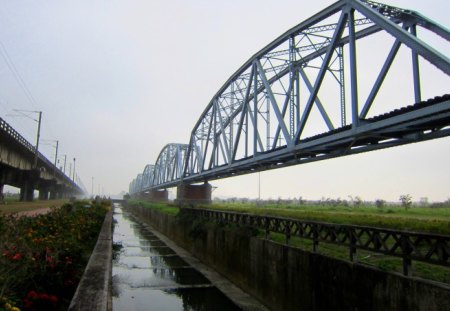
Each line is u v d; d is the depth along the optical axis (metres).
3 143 31.94
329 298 9.10
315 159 19.28
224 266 17.45
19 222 9.99
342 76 18.25
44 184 65.06
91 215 21.45
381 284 7.48
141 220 55.75
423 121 11.23
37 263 6.73
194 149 48.50
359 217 14.88
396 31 12.27
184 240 26.34
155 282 16.09
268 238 13.35
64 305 6.54
